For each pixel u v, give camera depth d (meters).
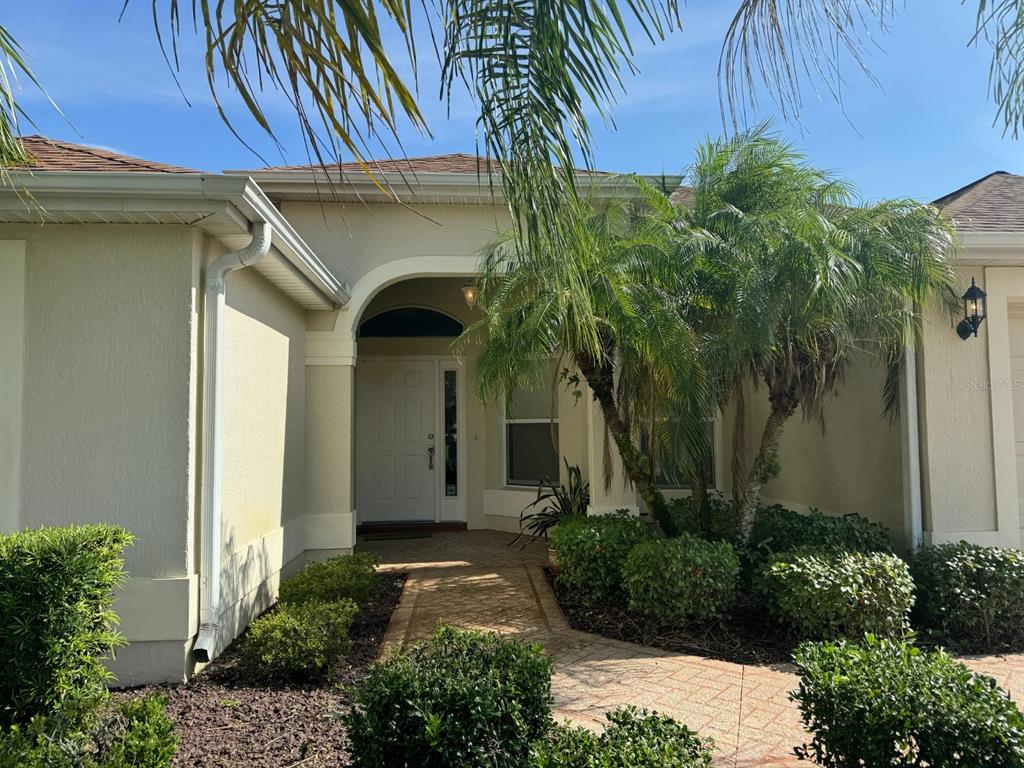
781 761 3.27
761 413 9.32
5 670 3.23
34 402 4.37
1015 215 6.94
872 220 5.63
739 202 6.07
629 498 7.74
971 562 5.36
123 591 4.30
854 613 4.86
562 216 2.38
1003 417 6.45
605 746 2.54
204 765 3.13
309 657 4.22
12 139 2.94
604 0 2.37
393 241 7.64
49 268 4.43
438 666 3.03
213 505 4.56
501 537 9.83
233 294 5.07
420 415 10.68
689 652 4.96
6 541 3.38
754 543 6.21
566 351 6.69
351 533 7.39
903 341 6.00
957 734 2.44
